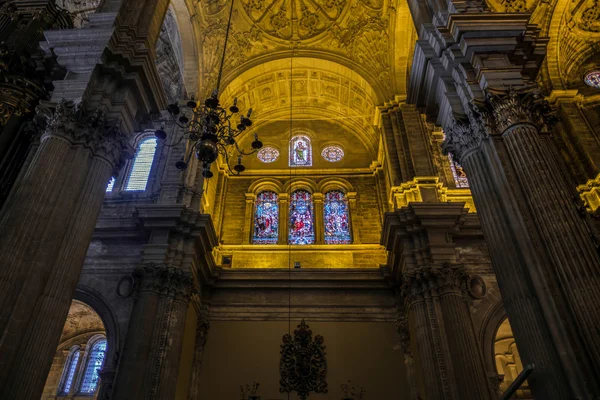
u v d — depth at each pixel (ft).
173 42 65.51
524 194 25.18
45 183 26.61
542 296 21.99
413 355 49.34
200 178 55.72
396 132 59.93
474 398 37.68
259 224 65.41
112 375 43.68
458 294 43.98
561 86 60.03
